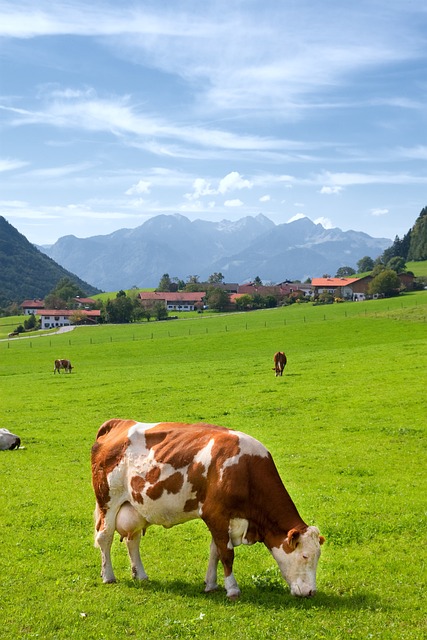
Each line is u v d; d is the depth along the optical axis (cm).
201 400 3594
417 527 1441
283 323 11756
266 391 3759
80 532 1514
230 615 1018
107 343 9988
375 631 950
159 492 1101
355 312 12825
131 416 3253
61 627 1012
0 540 1463
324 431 2603
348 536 1405
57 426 3080
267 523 1070
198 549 1363
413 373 3956
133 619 1023
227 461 1067
